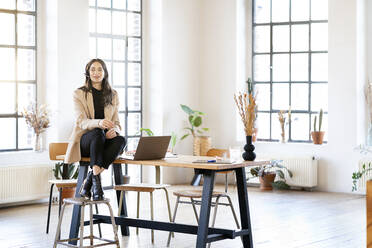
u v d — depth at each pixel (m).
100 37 9.56
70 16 8.55
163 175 10.05
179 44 10.26
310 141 10.00
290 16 10.16
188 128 10.21
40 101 8.59
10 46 8.30
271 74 10.34
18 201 7.80
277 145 9.96
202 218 4.66
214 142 10.46
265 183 9.52
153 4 10.07
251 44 10.48
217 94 10.42
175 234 6.09
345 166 9.30
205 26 10.52
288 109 10.20
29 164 7.86
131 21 10.00
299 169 9.50
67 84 8.51
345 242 5.76
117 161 5.16
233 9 10.27
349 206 7.98
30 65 8.52
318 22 9.92
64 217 7.07
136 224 5.33
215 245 5.60
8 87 8.29
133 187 5.49
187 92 10.42
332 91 9.37
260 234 6.14
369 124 9.45
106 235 6.01
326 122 9.91
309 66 10.02
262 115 10.45
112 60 9.74
